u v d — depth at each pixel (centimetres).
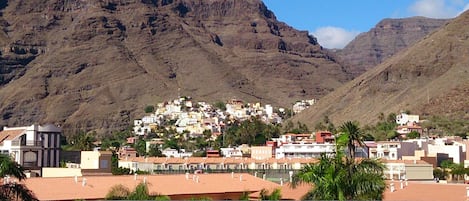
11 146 12494
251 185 8775
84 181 8038
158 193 7844
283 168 14912
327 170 4756
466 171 14988
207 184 8606
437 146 19138
